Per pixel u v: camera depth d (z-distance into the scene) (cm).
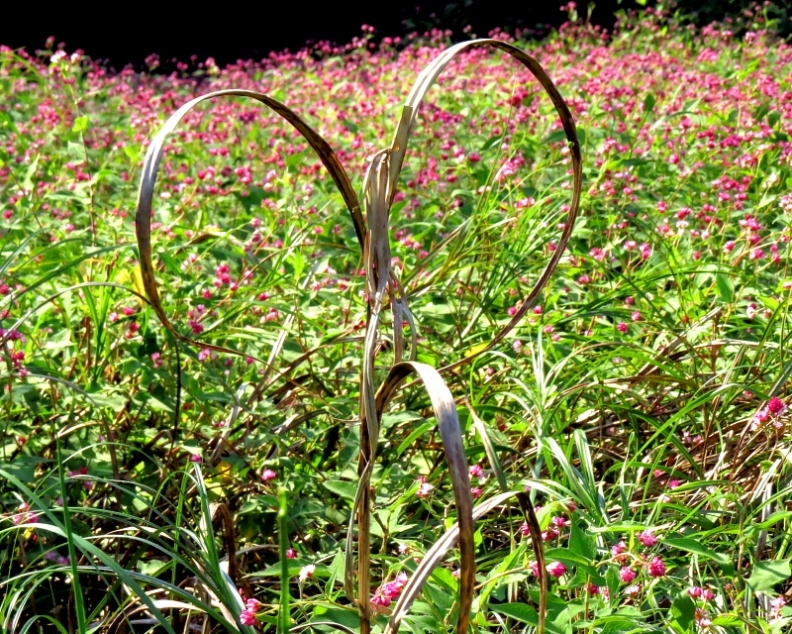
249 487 268
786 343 285
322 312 339
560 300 366
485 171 445
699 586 215
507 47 172
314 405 285
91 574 252
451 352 316
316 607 193
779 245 382
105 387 283
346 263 423
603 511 217
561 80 695
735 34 1105
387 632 155
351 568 162
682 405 288
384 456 277
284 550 148
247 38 1586
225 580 198
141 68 1475
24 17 1512
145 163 149
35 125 609
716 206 420
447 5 1466
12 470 240
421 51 904
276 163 535
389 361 304
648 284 338
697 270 321
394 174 162
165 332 283
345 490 228
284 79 895
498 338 218
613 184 409
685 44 979
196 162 563
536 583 231
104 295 279
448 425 134
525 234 346
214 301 313
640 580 201
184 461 279
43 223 425
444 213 458
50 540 258
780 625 185
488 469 266
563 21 1431
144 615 239
